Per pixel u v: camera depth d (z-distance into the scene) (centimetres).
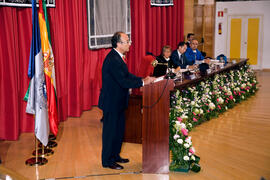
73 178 338
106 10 629
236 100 704
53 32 511
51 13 504
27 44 468
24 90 474
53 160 387
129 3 695
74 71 570
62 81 542
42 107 378
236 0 1190
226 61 763
